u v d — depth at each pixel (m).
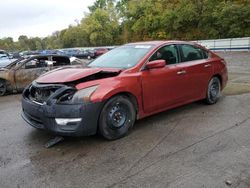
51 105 4.12
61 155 4.04
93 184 3.25
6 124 5.64
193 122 5.31
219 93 6.74
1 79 9.34
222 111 5.98
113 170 3.55
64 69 4.95
